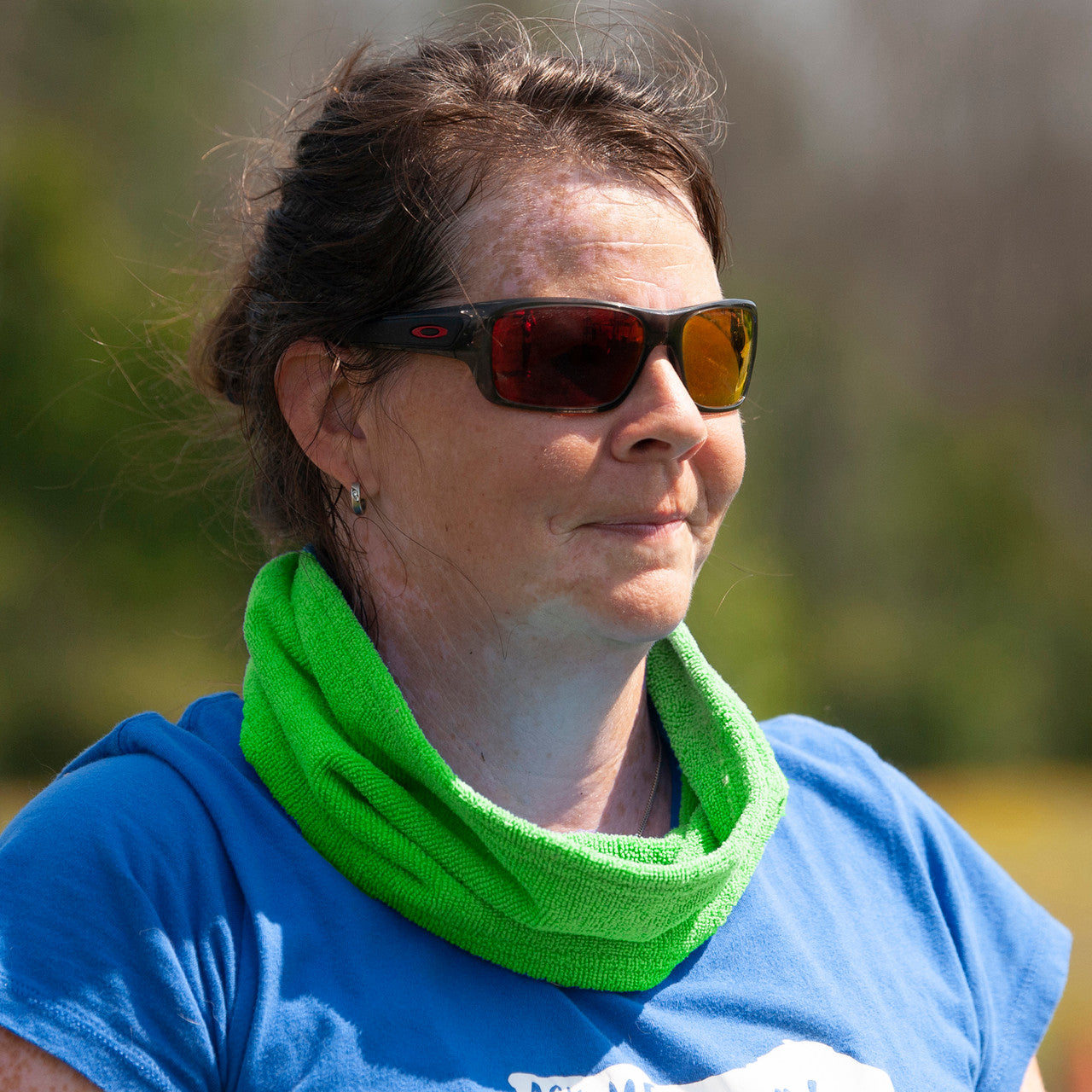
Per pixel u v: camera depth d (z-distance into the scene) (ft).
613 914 16.20
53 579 144.77
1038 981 20.66
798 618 196.75
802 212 238.89
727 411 17.85
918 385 236.02
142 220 153.69
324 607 17.78
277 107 23.85
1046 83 256.93
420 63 18.58
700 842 17.92
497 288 16.71
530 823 16.08
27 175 148.87
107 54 157.99
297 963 15.61
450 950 16.35
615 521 16.72
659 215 17.49
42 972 14.75
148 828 15.97
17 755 144.36
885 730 195.93
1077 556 221.66
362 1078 15.05
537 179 17.08
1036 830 138.00
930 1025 18.80
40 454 144.15
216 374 21.91
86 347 142.20
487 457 16.61
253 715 17.84
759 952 17.84
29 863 15.40
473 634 17.65
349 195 17.74
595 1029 16.30
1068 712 206.49
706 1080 16.49
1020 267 247.29
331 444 18.40
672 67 21.04
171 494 25.43
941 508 218.59
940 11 249.96
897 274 244.01
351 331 17.40
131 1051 14.74
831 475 219.61
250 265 20.12
